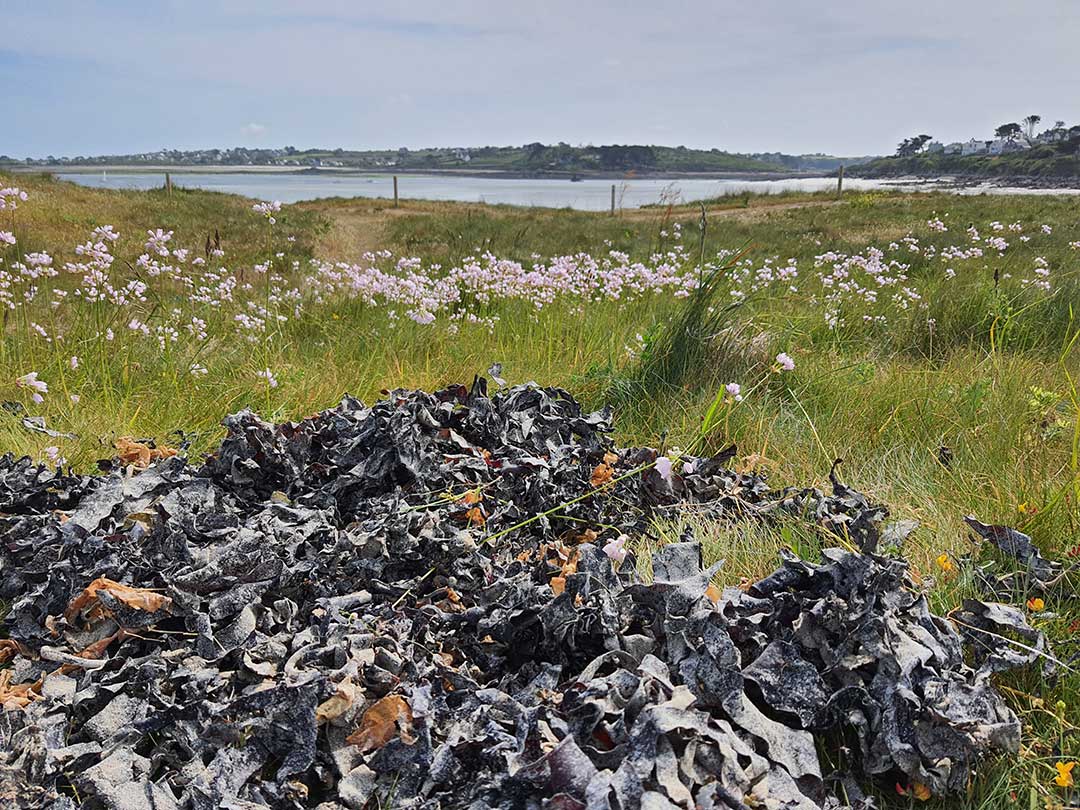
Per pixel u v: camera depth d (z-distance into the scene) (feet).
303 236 61.00
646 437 13.57
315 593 7.38
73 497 9.27
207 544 7.80
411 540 8.11
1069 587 8.04
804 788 5.46
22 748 5.44
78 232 46.55
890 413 13.83
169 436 12.45
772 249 47.98
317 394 14.80
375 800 5.34
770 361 15.87
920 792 5.68
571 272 24.90
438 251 55.26
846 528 9.11
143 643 6.84
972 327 20.56
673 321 16.84
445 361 17.83
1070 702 6.61
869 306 23.13
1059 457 11.35
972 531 9.39
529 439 10.84
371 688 6.07
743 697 5.81
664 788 4.68
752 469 11.87
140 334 17.24
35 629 7.04
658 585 6.73
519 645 6.85
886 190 117.80
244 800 5.17
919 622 6.86
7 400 13.08
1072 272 24.18
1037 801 5.65
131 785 5.16
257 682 6.16
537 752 5.20
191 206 77.97
